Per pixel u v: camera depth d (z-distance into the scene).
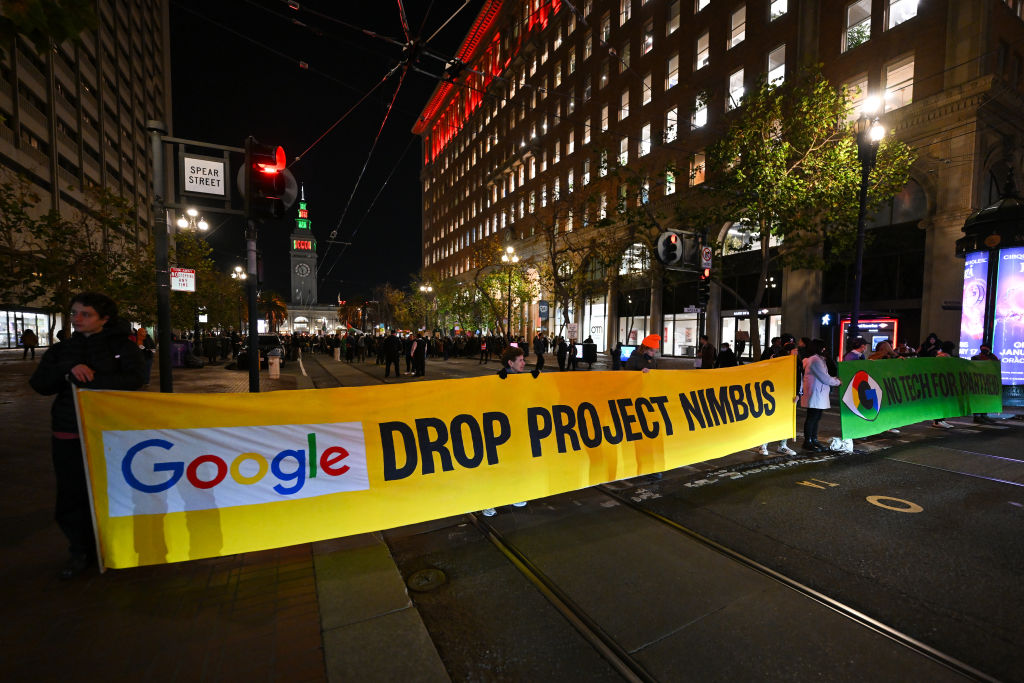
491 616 2.81
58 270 10.09
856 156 13.37
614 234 25.64
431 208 69.88
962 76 15.60
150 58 57.03
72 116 38.12
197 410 3.18
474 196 53.88
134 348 3.22
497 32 47.53
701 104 18.55
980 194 15.69
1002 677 2.31
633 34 29.78
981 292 11.10
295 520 3.40
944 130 16.02
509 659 2.44
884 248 17.72
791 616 2.80
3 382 13.24
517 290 31.00
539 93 39.97
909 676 2.31
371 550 3.57
